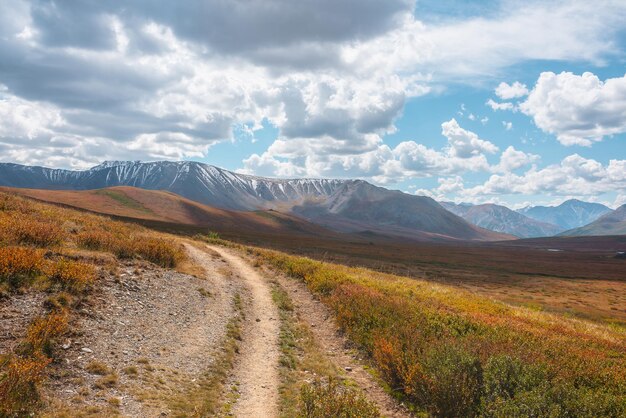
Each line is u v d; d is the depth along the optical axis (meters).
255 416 9.95
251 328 17.72
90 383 9.43
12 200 27.86
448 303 26.42
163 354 12.39
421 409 11.27
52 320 10.88
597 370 12.46
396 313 19.14
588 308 53.41
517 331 17.77
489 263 119.38
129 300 15.62
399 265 83.56
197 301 19.11
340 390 12.21
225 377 12.12
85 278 14.66
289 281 31.28
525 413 8.61
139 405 9.14
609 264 144.25
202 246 42.38
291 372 13.28
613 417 9.26
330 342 17.67
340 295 23.75
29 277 13.28
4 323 10.44
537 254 196.00
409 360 12.67
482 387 10.37
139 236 29.48
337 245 138.00
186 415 9.23
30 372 8.28
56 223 23.59
